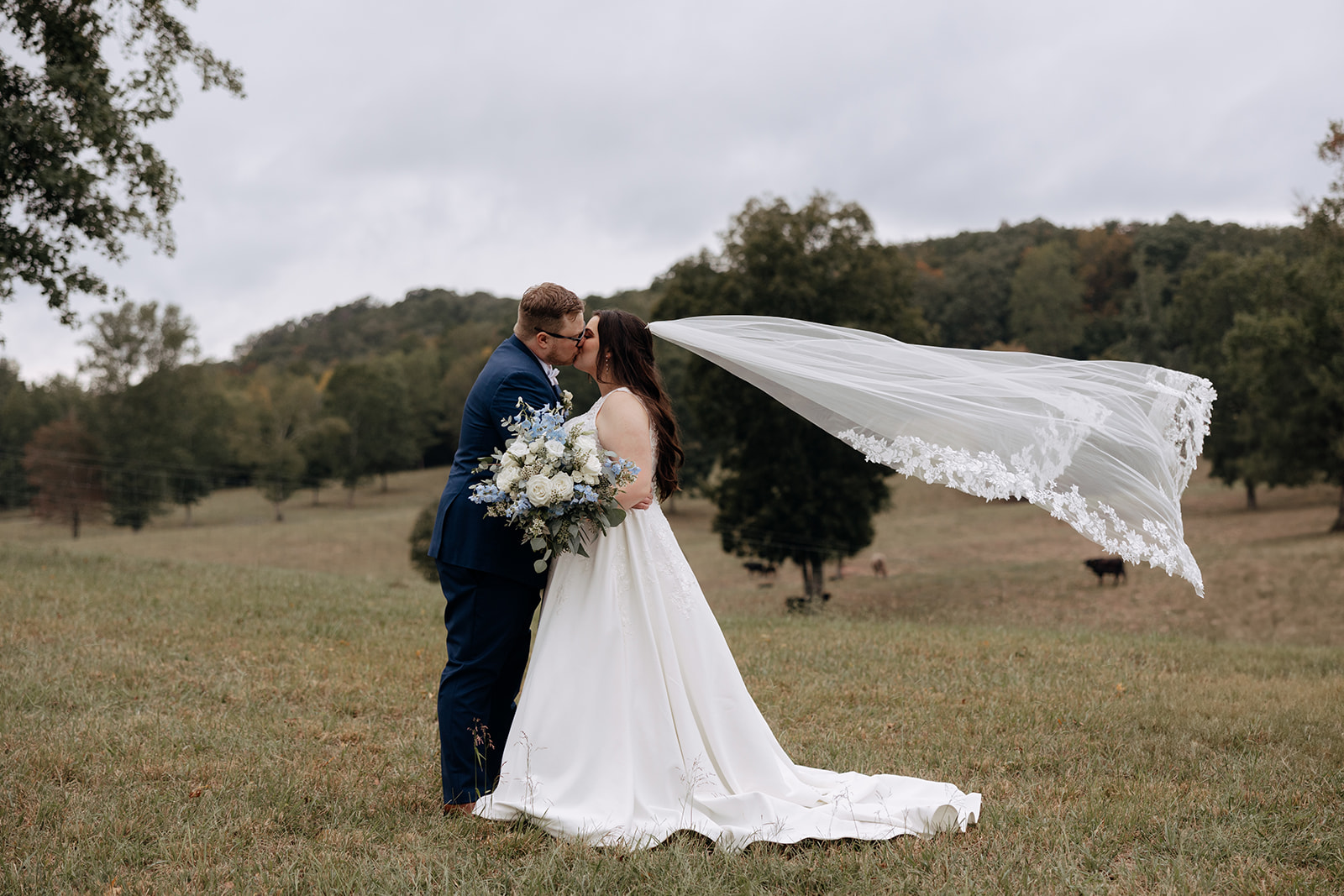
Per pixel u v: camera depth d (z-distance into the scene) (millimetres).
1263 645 10594
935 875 3289
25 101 12602
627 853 3422
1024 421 4102
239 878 3275
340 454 69625
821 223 25750
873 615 17016
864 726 5688
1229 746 5266
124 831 3699
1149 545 3912
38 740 4805
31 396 68250
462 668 4051
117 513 54594
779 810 3746
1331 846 3566
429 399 87438
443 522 4090
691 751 3832
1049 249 79000
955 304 80438
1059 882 3254
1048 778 4590
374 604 10523
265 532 48844
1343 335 32281
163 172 13500
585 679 3838
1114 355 69000
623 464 3789
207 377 60562
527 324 4133
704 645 3971
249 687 6203
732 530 25984
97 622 8141
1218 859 3484
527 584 4102
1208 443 43188
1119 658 8391
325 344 119062
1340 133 21203
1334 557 26719
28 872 3250
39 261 12789
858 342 4574
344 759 4695
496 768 4094
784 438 25078
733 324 4648
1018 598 25219
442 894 3113
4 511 67562
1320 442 34625
